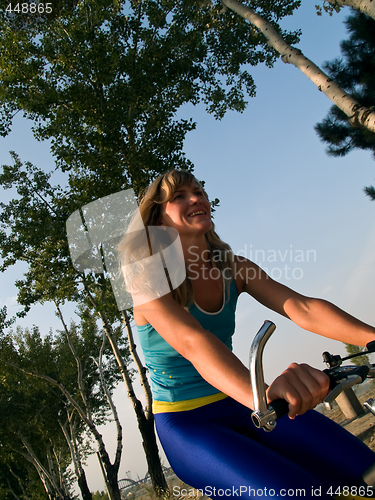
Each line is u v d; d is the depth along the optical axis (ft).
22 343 84.33
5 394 90.48
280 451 4.25
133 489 54.75
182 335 3.67
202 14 44.93
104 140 41.29
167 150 43.78
